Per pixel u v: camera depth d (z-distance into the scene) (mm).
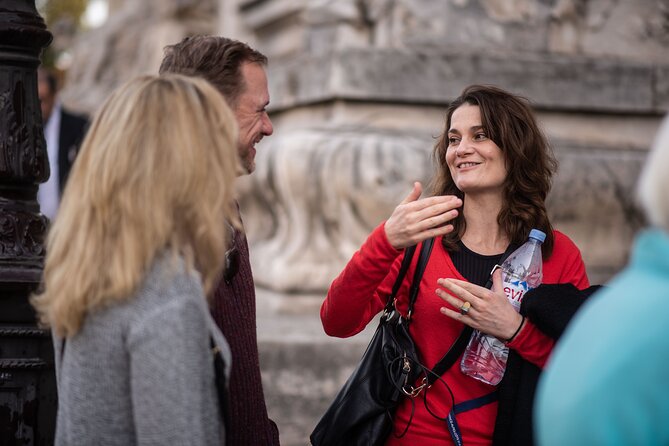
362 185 6410
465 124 3240
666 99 7219
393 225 3010
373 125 6809
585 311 1682
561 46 7250
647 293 1591
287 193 6555
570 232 6832
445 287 2992
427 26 6988
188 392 2064
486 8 7090
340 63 6738
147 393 2057
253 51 3047
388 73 6770
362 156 6438
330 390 5602
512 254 3158
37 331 3195
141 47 13969
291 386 5566
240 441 2787
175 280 2135
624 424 1552
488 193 3254
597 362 1578
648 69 7203
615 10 7371
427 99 6812
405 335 3164
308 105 7312
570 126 7164
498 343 3061
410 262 3229
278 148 6668
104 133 2234
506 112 3221
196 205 2186
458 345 3088
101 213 2176
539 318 2939
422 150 6477
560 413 1603
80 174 2254
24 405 3182
